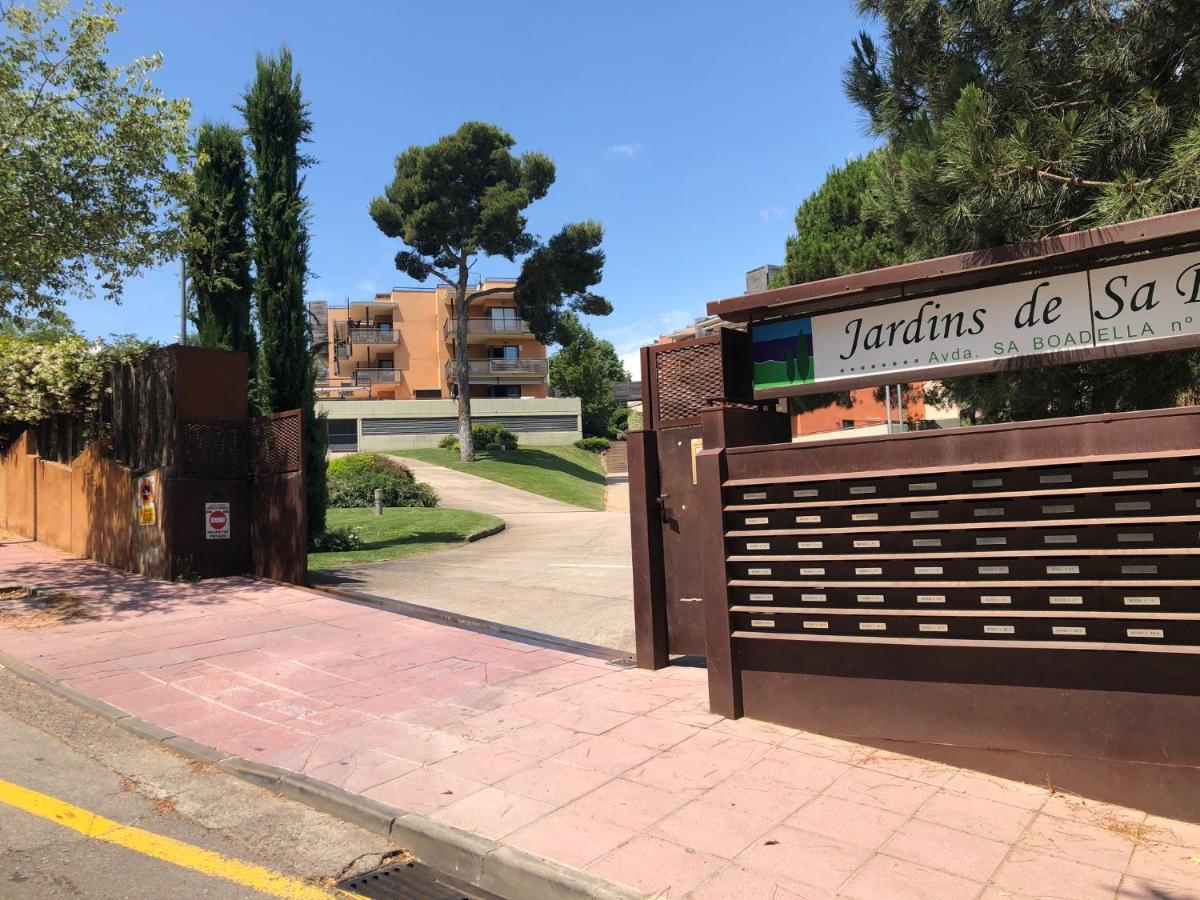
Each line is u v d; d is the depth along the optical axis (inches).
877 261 493.7
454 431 1984.5
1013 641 186.1
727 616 229.1
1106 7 251.9
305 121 628.7
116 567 508.4
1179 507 170.2
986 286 208.4
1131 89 259.3
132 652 312.5
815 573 216.1
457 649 316.2
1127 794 172.9
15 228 417.7
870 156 414.0
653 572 281.3
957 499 195.0
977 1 280.1
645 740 215.8
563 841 161.6
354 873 159.9
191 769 209.0
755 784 186.9
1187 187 224.1
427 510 991.0
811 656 217.8
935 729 197.9
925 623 198.8
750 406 254.8
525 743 216.7
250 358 609.3
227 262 594.6
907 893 141.0
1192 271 182.2
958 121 248.7
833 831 163.9
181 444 460.1
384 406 1945.1
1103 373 278.8
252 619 366.9
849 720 211.6
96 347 544.7
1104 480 178.1
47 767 207.5
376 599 406.9
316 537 650.8
